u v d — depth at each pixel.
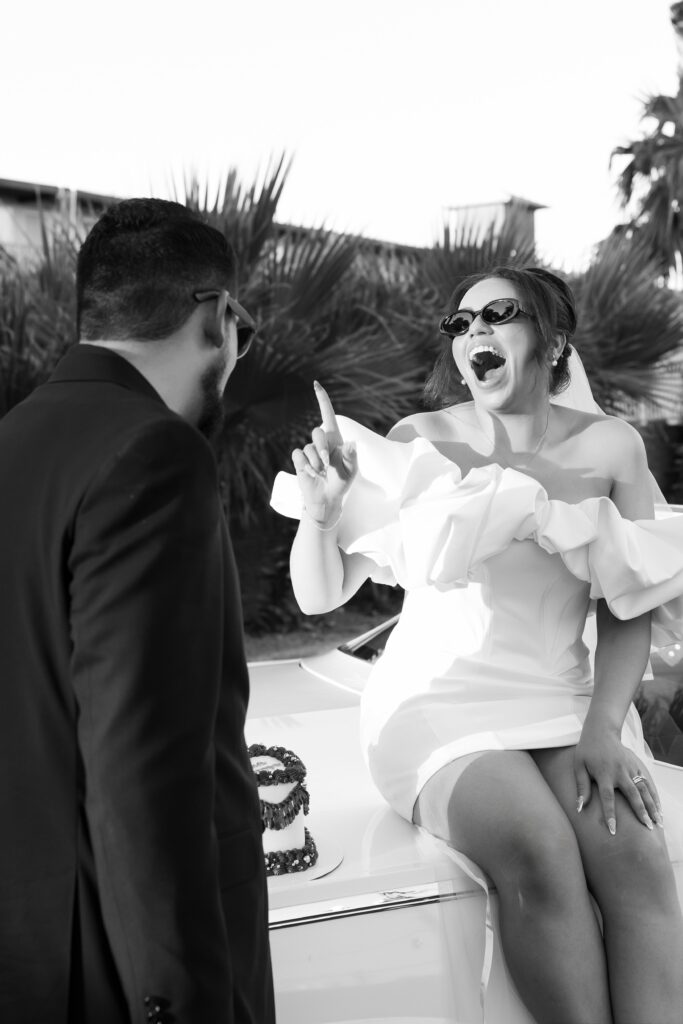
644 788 1.94
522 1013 1.86
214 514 1.20
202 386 1.36
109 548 1.14
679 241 12.62
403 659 2.23
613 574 2.08
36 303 6.47
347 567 2.26
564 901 1.79
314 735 2.64
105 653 1.13
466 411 2.40
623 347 8.43
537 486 2.09
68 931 1.20
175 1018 1.16
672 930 1.83
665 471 9.31
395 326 7.59
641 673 2.12
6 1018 1.20
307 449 1.81
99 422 1.21
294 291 6.66
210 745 1.17
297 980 1.71
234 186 6.52
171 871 1.13
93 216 7.33
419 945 1.79
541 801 1.88
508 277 2.26
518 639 2.18
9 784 1.20
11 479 1.22
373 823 2.06
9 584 1.20
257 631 8.77
